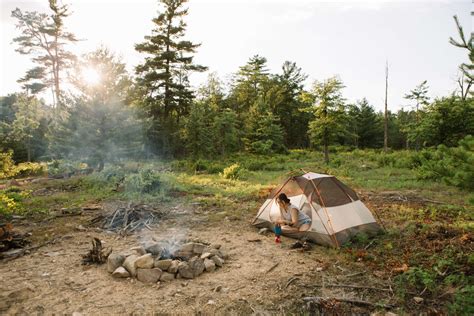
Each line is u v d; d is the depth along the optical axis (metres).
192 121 28.30
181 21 32.12
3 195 9.61
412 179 15.30
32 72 37.56
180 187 13.03
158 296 4.61
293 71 48.16
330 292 4.74
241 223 8.43
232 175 16.97
